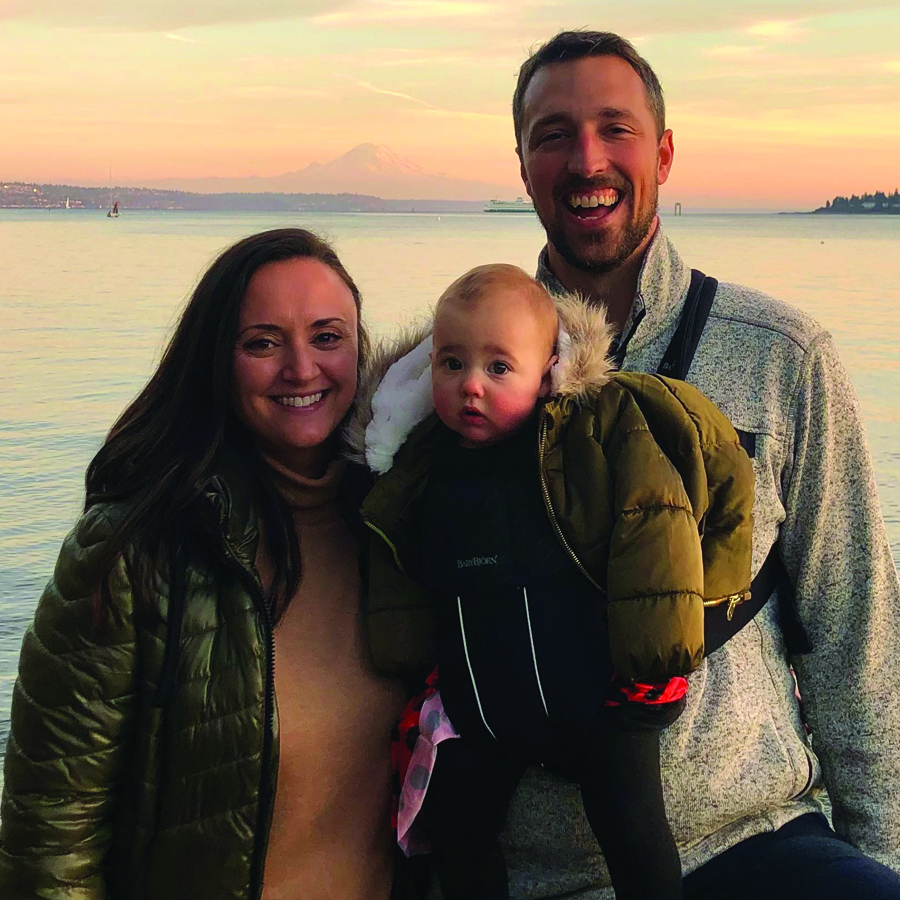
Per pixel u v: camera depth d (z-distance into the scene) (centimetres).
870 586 251
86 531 223
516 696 213
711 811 235
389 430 236
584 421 217
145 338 3036
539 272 289
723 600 219
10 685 882
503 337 218
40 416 1969
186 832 217
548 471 216
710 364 253
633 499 205
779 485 252
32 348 2838
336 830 243
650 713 208
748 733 240
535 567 216
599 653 213
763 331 253
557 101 263
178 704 215
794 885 222
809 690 261
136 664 219
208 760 216
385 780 248
